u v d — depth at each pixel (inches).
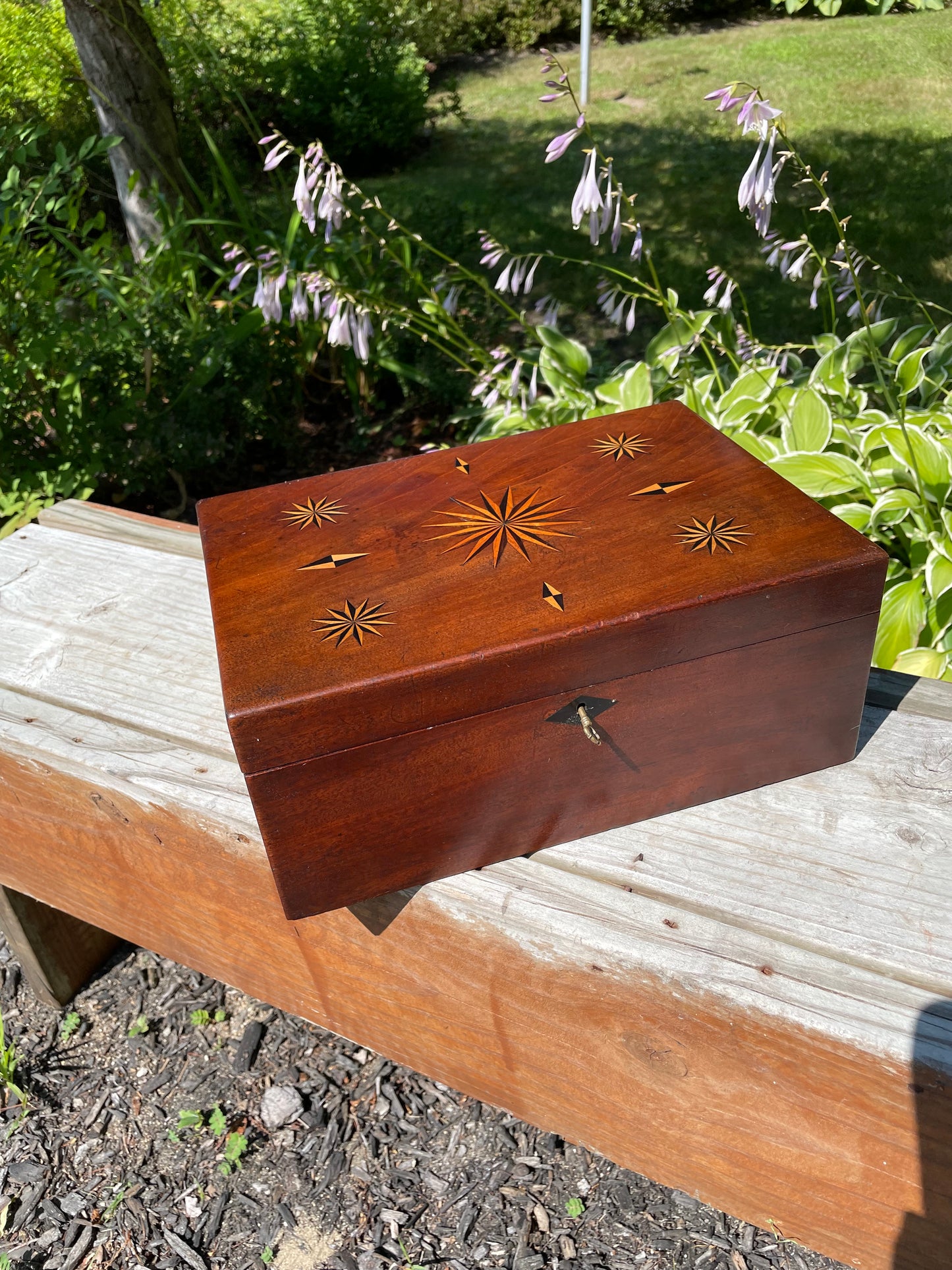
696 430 23.7
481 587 18.7
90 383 53.7
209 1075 31.4
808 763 20.8
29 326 51.7
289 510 22.2
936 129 103.6
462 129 133.1
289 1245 27.0
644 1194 27.4
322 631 17.9
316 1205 27.9
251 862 21.2
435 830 18.7
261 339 60.6
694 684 18.6
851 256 39.5
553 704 17.8
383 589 19.0
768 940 17.6
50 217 62.9
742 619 18.1
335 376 71.1
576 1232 26.8
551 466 22.7
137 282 58.1
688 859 19.3
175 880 23.4
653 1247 26.3
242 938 23.8
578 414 49.3
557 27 174.1
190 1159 29.3
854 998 16.6
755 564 18.4
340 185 42.6
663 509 20.5
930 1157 16.6
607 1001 18.5
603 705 18.1
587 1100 20.8
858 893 18.2
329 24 129.8
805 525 19.5
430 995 21.2
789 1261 25.8
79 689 24.4
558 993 19.1
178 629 26.0
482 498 21.7
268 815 17.2
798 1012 16.4
